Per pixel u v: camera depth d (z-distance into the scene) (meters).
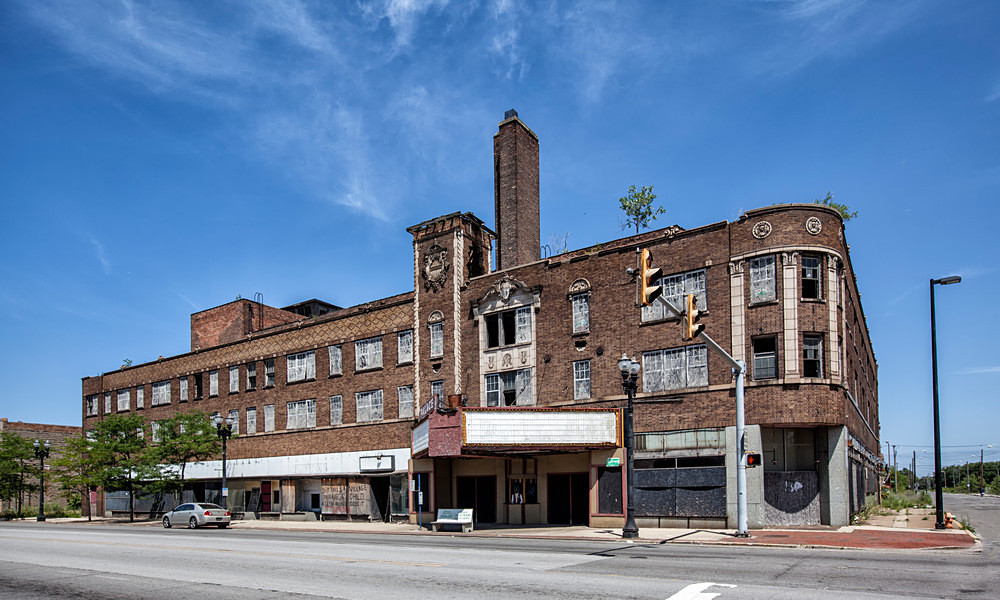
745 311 30.17
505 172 43.06
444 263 42.03
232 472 53.50
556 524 35.03
